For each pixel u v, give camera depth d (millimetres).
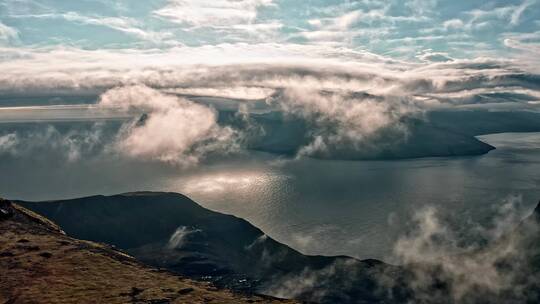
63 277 126625
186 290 126625
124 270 139500
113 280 128500
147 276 136875
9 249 147875
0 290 115750
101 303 110375
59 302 109562
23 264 134625
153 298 117000
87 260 143500
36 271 129500
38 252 146125
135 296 117312
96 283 124438
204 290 130000
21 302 108875
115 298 114688
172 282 134125
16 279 123125
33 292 114812
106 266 140375
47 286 119250
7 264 134125
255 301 126062
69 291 116938
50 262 137625
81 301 110812
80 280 125625
